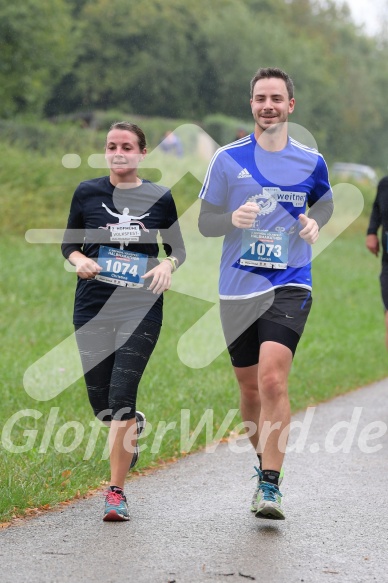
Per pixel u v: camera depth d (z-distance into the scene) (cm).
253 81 1116
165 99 8606
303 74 9519
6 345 2120
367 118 10762
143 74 8494
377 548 957
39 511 1075
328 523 1043
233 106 8800
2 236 3481
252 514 1077
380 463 1345
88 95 8431
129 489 1190
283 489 1193
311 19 11644
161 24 8531
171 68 8575
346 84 10556
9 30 6475
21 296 2683
